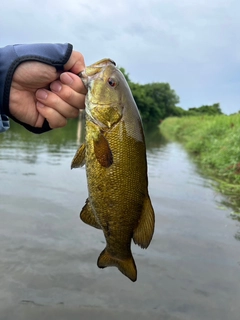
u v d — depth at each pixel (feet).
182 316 1.86
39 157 6.07
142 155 1.28
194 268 2.37
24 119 1.34
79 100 1.28
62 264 2.29
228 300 2.03
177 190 4.47
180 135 17.58
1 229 2.75
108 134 1.22
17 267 2.22
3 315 1.79
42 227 2.85
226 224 3.26
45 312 1.83
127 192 1.26
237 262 2.49
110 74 1.25
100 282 2.13
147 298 2.00
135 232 1.31
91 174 1.23
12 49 1.24
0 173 4.56
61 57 1.25
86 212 1.37
